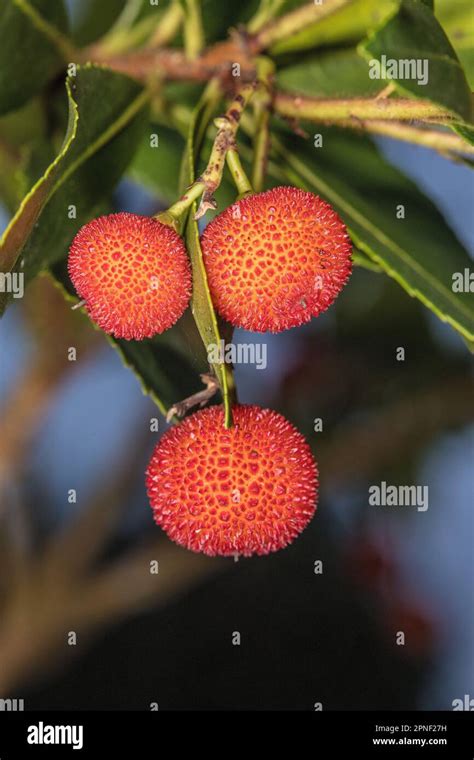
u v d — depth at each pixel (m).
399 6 0.22
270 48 0.27
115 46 0.29
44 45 0.28
